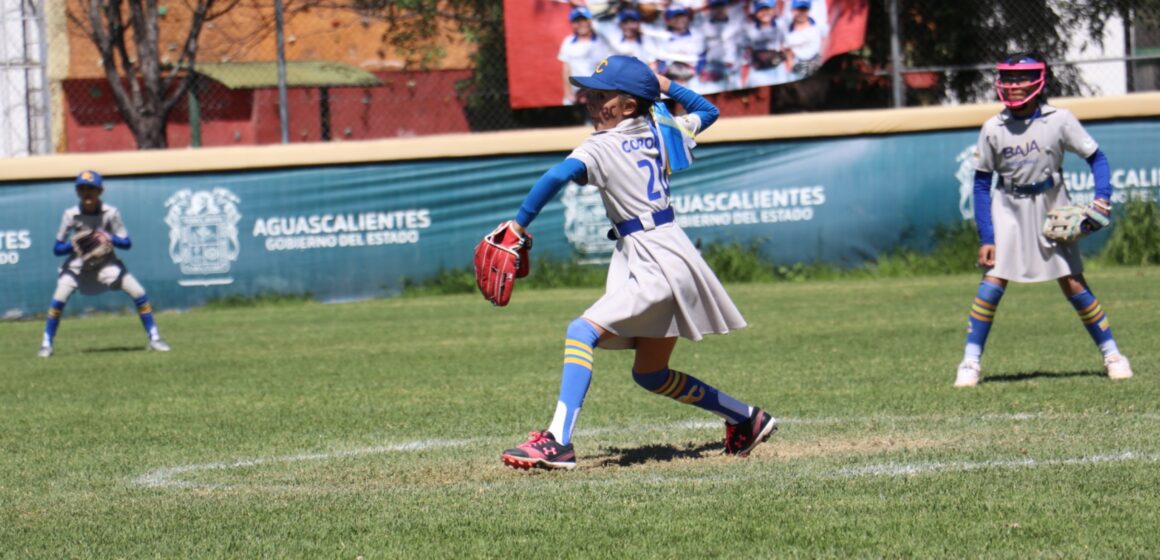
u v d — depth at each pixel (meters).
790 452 21.66
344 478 20.91
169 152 63.78
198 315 61.09
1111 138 63.91
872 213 65.00
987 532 15.55
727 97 70.19
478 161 65.06
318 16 79.12
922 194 64.94
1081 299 29.08
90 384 36.59
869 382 30.33
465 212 65.25
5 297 63.00
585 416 27.00
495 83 72.19
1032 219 28.77
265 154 64.19
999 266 28.80
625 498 18.25
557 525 16.72
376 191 64.88
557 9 64.62
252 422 27.95
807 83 71.44
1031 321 43.41
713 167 64.81
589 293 62.47
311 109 82.00
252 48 78.25
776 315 48.91
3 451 25.03
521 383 33.25
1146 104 63.72
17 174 62.72
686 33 64.81
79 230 46.41
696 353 38.25
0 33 79.00
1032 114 28.52
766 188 64.88
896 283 60.94
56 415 30.31
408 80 77.00
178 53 77.75
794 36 64.50
